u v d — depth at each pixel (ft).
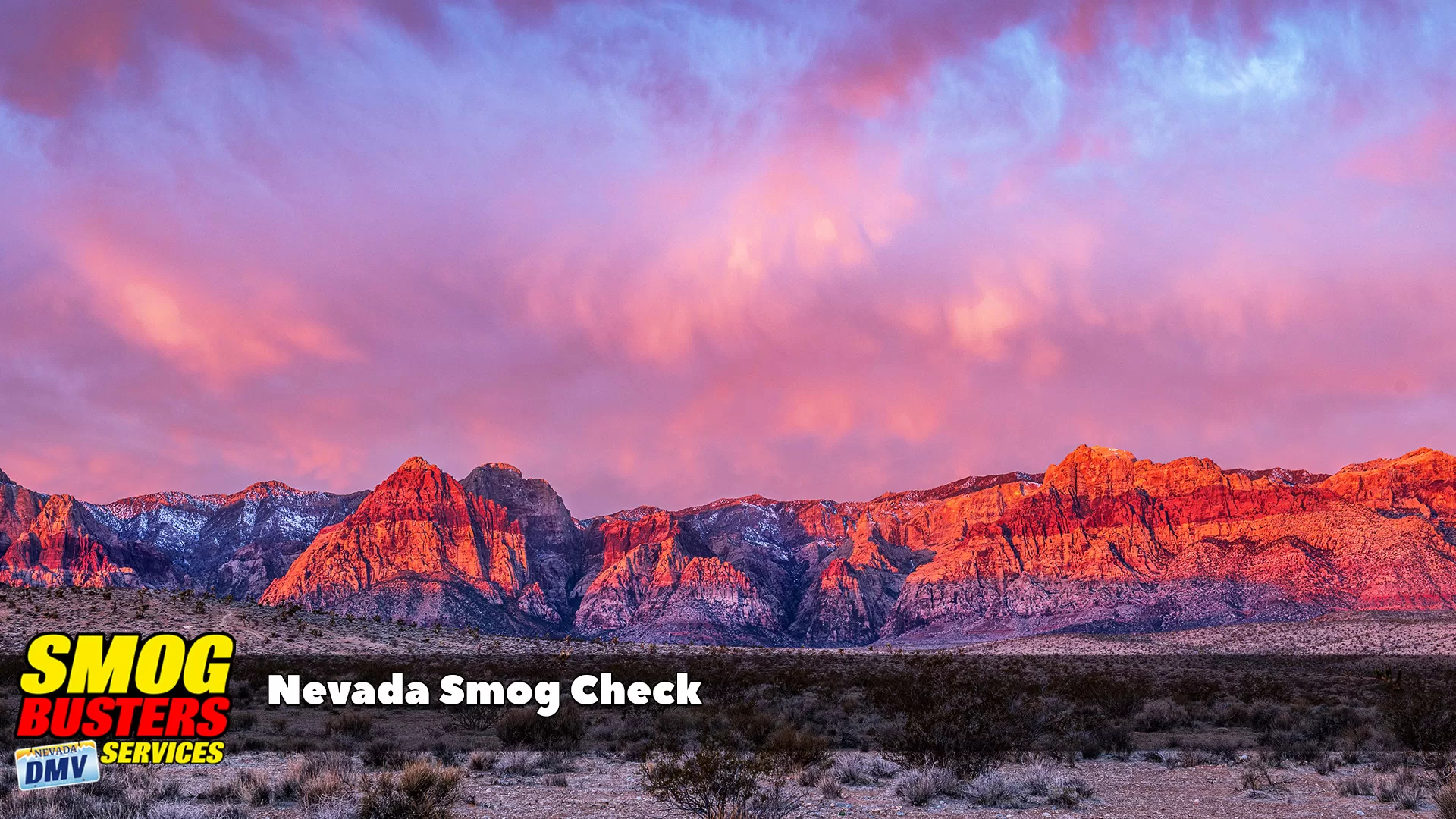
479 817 65.05
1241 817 67.56
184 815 59.36
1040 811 69.31
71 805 61.57
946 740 82.79
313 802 64.80
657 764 67.36
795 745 91.86
